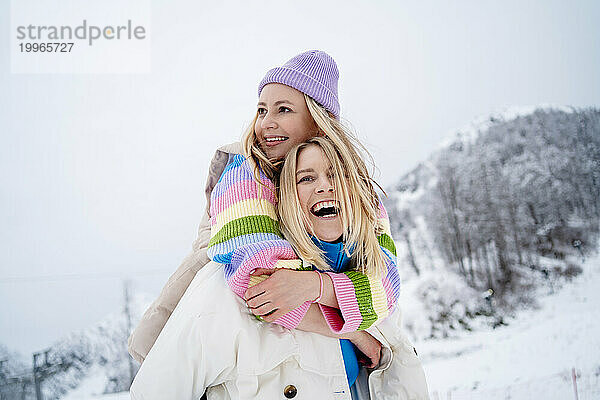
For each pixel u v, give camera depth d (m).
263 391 0.74
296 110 0.86
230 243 0.74
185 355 0.75
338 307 0.77
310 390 0.76
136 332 1.00
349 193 0.78
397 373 0.88
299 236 0.77
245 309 0.76
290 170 0.79
